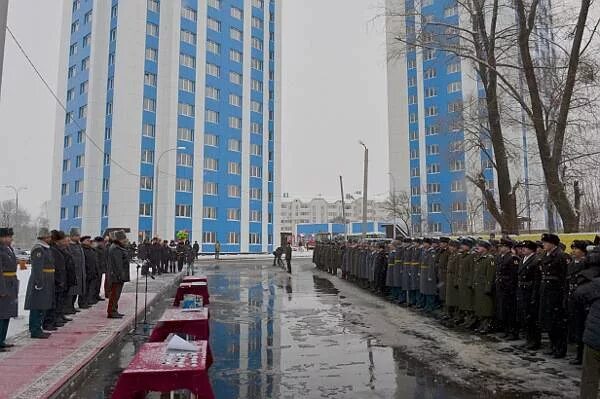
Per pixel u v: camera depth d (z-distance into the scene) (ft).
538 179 79.97
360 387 21.27
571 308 25.18
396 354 27.63
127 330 34.73
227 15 195.11
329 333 34.24
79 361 24.12
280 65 215.31
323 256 103.19
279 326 37.17
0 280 25.63
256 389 21.07
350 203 438.40
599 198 92.43
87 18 183.32
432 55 60.23
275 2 217.15
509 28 53.06
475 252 35.76
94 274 43.78
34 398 18.42
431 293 42.70
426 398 19.71
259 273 97.81
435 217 187.83
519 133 87.71
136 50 167.53
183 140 175.42
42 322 31.12
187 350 16.72
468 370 24.00
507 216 57.36
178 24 177.06
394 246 53.88
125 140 162.91
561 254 27.12
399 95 205.98
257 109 203.31
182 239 125.59
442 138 166.81
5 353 25.85
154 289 61.05
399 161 203.51
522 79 55.01
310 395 20.21
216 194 183.21
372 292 61.82
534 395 20.04
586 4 42.86
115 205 162.81
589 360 17.40
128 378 14.08
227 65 192.85
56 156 191.83
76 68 186.19
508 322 31.78
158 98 173.06
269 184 205.05
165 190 168.45
